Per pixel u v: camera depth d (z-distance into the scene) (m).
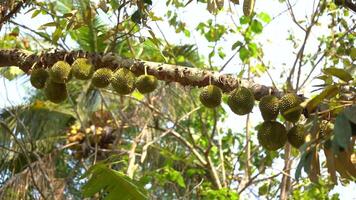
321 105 3.64
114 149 9.82
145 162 10.95
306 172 3.09
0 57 4.85
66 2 8.20
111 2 5.36
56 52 4.67
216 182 10.32
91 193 5.44
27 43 8.04
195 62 10.99
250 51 9.54
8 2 5.25
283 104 3.84
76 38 8.40
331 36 8.92
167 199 11.00
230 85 4.24
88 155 11.30
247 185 9.48
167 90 10.25
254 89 4.13
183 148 11.38
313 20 8.55
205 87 4.26
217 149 11.64
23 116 10.70
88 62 4.49
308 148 3.21
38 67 4.74
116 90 4.38
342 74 3.46
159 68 4.42
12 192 9.52
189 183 10.75
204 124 11.24
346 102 3.46
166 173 9.47
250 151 11.48
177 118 10.16
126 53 8.30
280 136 3.88
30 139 9.16
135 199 5.38
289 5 8.70
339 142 2.85
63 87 4.62
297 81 8.28
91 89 10.74
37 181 9.67
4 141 10.53
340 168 3.65
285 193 8.97
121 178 5.31
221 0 4.74
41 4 5.64
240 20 9.26
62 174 11.16
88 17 5.23
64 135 11.46
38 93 11.24
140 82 4.36
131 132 11.10
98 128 11.12
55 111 10.93
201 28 9.66
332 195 9.63
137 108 10.47
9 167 10.74
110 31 5.51
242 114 4.06
